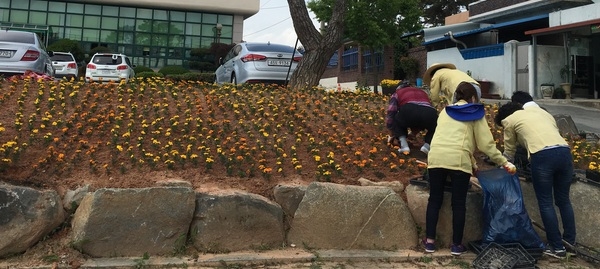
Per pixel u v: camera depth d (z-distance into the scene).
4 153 4.85
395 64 23.28
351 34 18.97
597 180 5.27
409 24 19.75
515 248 4.48
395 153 6.05
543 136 4.70
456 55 20.11
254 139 6.07
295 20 9.95
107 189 4.23
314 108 7.64
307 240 4.64
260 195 4.80
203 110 7.05
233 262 4.21
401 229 4.79
